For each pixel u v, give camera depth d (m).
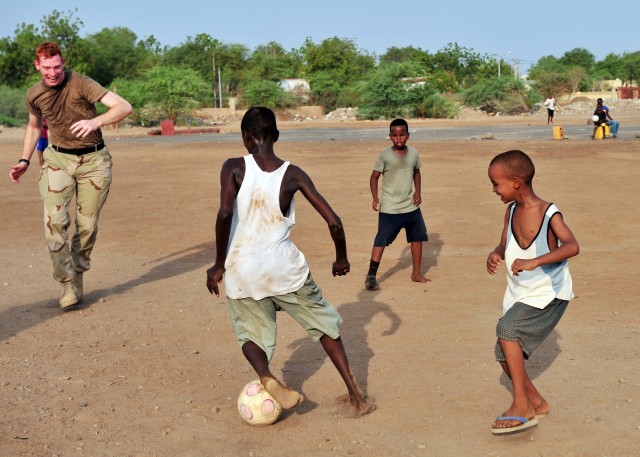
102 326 6.84
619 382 5.10
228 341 6.32
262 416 4.54
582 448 4.15
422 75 62.00
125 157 25.66
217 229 4.40
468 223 11.74
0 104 52.16
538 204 4.22
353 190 15.74
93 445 4.35
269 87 68.12
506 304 4.39
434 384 5.17
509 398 4.89
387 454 4.16
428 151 24.42
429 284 8.18
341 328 6.58
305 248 10.21
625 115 56.25
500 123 47.75
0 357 5.98
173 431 4.54
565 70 88.06
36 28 74.38
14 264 9.62
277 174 4.46
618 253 9.37
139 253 10.21
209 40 91.06
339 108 71.62
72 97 7.19
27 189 17.45
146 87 53.91
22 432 4.53
